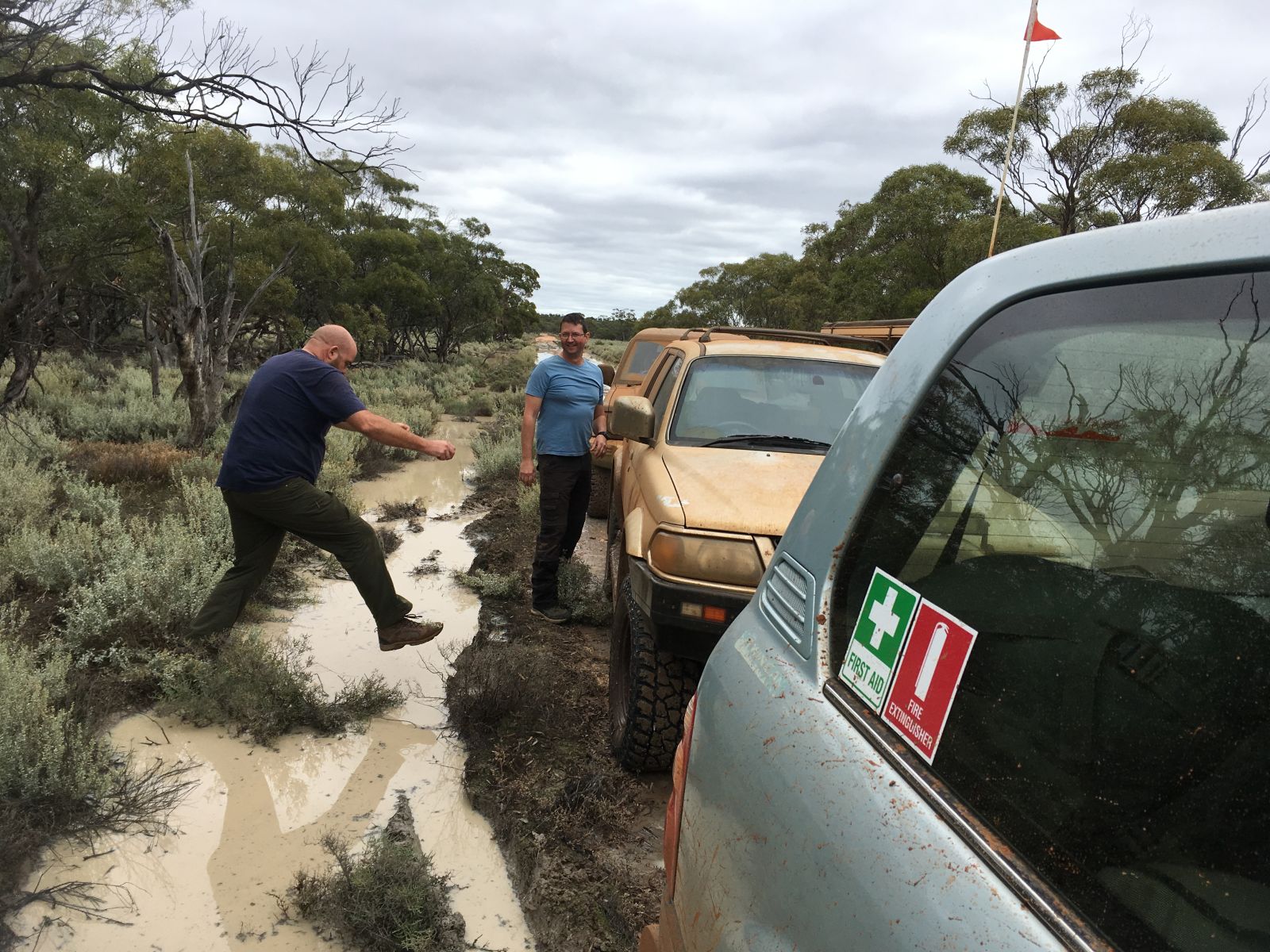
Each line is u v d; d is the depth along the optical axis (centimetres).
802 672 129
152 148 1355
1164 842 77
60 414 1284
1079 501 100
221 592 460
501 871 322
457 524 885
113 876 304
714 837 133
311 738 416
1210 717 78
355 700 441
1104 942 76
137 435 1242
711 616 324
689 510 345
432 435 1681
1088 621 93
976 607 104
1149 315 98
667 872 160
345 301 3631
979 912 84
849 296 2931
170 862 315
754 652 143
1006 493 108
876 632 118
